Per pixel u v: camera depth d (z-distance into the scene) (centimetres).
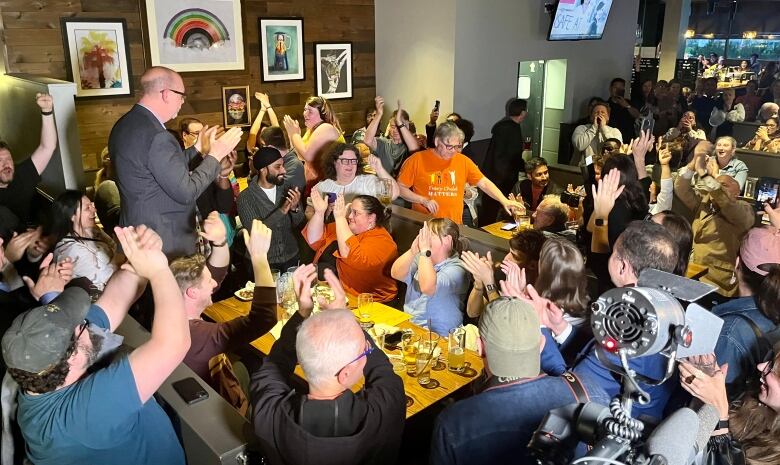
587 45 806
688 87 844
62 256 289
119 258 303
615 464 98
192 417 182
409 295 315
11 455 187
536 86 821
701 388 143
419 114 685
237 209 416
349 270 341
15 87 459
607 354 130
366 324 286
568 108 804
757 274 220
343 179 402
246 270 393
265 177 377
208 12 575
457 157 425
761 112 726
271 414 164
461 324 307
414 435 266
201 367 225
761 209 457
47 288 237
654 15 1141
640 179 346
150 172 280
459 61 644
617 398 120
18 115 466
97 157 539
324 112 489
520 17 697
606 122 681
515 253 295
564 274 222
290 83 650
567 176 554
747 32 1327
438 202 421
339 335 158
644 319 114
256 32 613
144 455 169
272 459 166
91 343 165
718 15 1343
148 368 156
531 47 723
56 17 499
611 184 281
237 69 607
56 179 429
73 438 153
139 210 286
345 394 162
